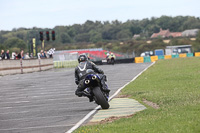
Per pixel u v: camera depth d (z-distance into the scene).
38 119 39.22
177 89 52.16
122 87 63.47
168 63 131.12
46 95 62.03
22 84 87.62
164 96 45.41
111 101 47.31
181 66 104.81
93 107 44.62
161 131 26.70
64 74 118.56
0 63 125.12
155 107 39.41
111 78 86.94
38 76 115.31
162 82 64.31
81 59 42.94
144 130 27.53
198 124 27.50
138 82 68.69
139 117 33.50
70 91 65.56
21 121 38.84
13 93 69.12
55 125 34.91
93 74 40.34
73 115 39.75
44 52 180.75
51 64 187.25
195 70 83.94
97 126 31.08
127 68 128.88
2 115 44.19
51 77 106.56
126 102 45.16
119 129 28.83
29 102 54.69
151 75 82.12
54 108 46.56
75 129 31.69
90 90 41.81
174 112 33.59
